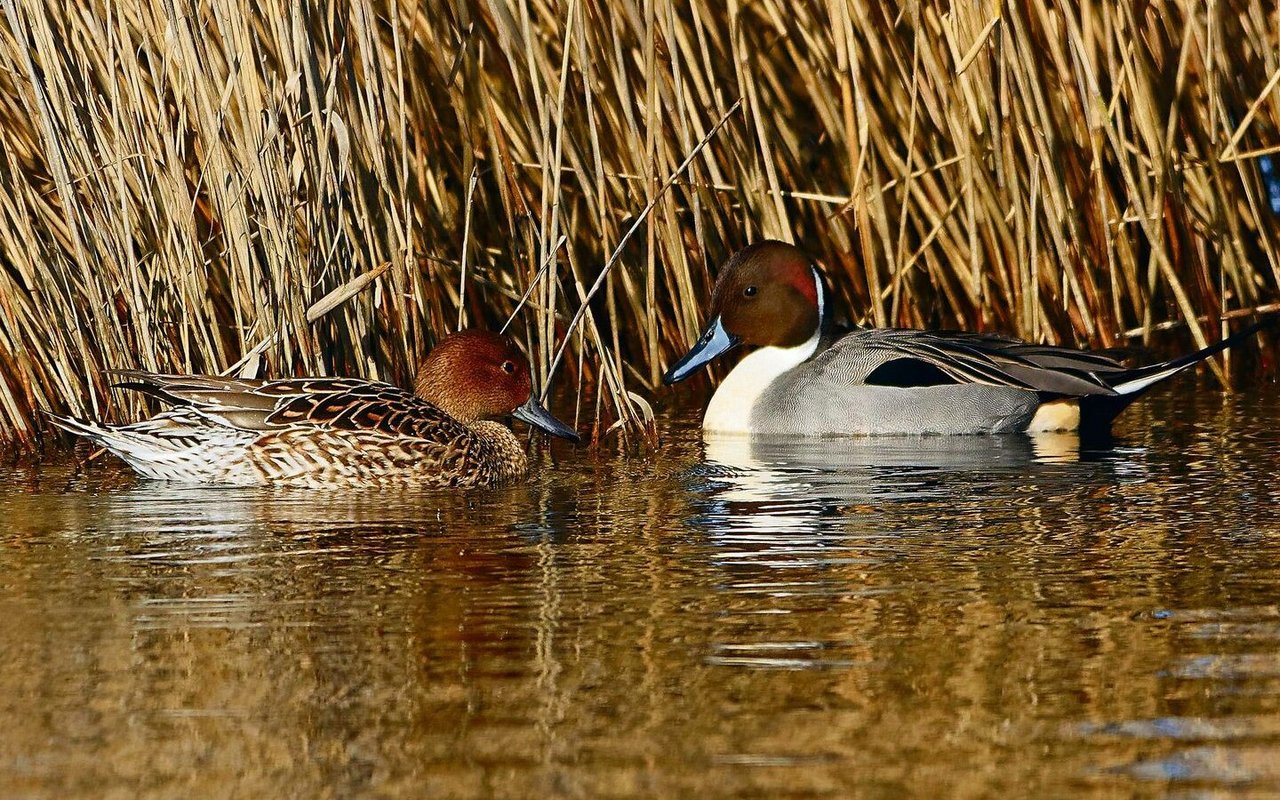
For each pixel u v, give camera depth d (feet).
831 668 23.13
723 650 23.99
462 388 41.01
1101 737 20.34
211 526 33.12
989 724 20.80
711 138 46.73
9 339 43.06
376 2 46.85
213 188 39.68
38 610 26.45
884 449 43.93
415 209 45.21
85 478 39.01
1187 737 20.25
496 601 26.81
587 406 49.75
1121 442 43.60
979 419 46.68
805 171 53.26
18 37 38.11
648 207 43.29
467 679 22.90
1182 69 46.65
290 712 21.67
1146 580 27.50
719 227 49.73
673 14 43.55
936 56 48.03
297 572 28.89
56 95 39.01
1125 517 32.89
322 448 37.93
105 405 42.63
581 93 48.24
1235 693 21.70
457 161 49.67
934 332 48.70
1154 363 50.52
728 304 48.19
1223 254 50.47
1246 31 50.60
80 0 39.52
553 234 41.75
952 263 52.03
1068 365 46.88
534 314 51.62
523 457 40.63
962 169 47.78
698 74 46.42
